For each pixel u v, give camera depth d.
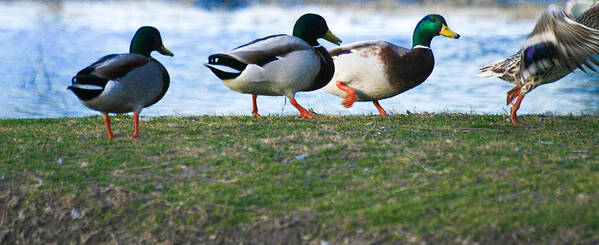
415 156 10.27
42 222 8.94
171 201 8.98
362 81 14.05
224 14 52.88
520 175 9.19
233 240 8.25
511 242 7.48
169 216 8.70
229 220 8.49
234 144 11.20
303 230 8.15
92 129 12.66
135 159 10.42
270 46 12.70
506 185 8.83
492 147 10.68
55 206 9.10
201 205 8.80
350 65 13.94
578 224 7.61
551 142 11.24
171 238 8.41
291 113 18.70
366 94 14.38
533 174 9.22
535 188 8.71
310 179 9.46
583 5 37.00
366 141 11.24
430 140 11.37
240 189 9.20
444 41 42.06
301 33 13.75
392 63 13.78
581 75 31.98
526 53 12.04
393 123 13.10
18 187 9.48
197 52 36.91
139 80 10.69
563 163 9.73
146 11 54.12
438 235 7.67
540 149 10.61
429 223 7.93
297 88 13.25
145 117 14.41
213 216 8.58
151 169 9.99
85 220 8.87
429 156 10.24
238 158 10.37
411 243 7.62
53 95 25.91
